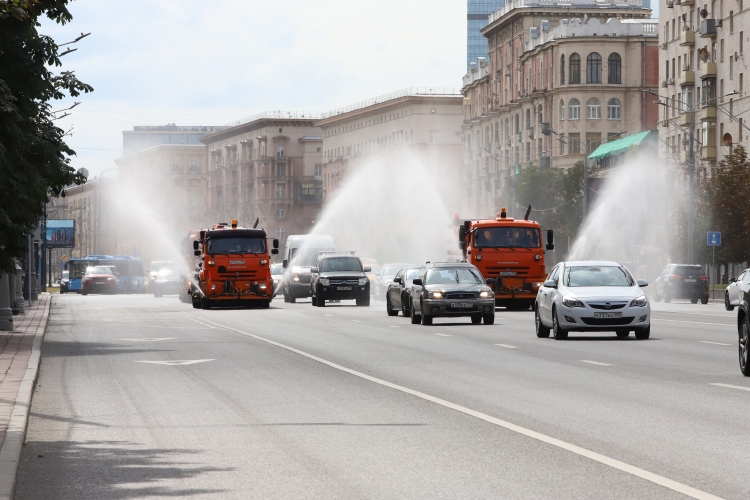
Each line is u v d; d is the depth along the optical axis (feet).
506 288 213.25
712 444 51.49
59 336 143.33
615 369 89.35
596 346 115.65
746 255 333.01
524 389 75.56
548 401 68.59
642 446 51.01
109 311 234.17
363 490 41.60
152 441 54.39
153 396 74.08
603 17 552.41
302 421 60.90
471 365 94.58
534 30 545.03
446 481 43.11
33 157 121.19
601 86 506.07
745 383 78.18
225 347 120.16
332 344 123.03
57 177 123.95
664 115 456.45
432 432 56.18
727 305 232.12
